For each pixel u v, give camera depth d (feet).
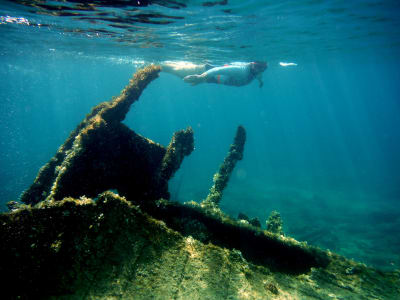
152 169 17.07
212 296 7.54
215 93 285.84
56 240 6.83
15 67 120.16
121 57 68.69
